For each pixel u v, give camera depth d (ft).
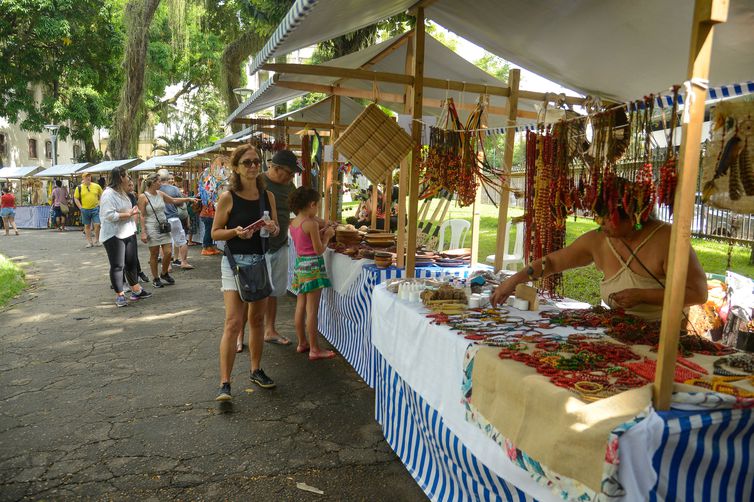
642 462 4.80
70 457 10.35
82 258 38.65
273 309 17.74
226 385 12.96
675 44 11.19
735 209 6.35
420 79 13.19
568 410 5.18
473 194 12.76
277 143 28.96
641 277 8.16
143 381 14.34
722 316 13.24
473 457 7.20
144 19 65.87
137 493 9.21
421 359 9.00
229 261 12.60
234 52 53.72
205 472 9.91
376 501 9.13
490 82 17.58
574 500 5.11
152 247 26.68
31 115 79.00
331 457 10.55
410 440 9.95
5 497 9.02
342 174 28.53
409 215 13.41
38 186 83.92
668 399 5.17
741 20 9.30
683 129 5.03
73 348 17.16
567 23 11.51
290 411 12.62
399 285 10.98
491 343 7.34
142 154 140.15
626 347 7.10
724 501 5.26
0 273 28.68
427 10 13.29
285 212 16.26
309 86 18.61
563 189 8.73
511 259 23.56
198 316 21.30
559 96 12.32
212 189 38.22
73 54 76.69
